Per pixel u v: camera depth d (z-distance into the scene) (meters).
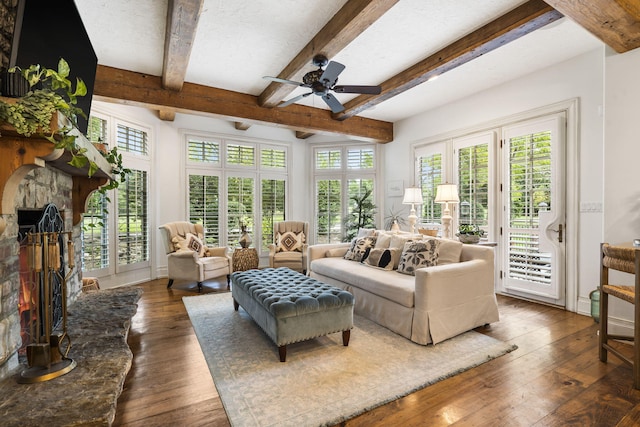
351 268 3.64
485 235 4.39
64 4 1.99
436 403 1.84
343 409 1.77
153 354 2.46
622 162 2.67
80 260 2.94
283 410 1.76
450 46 3.15
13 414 1.26
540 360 2.36
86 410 1.30
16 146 1.41
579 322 3.16
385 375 2.14
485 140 4.36
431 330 2.61
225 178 5.94
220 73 3.78
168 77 3.49
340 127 5.32
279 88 3.80
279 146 6.54
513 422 1.67
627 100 2.65
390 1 2.25
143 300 3.94
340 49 2.88
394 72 3.79
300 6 2.54
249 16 2.67
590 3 2.04
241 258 5.05
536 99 3.79
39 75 1.46
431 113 5.22
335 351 2.51
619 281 2.79
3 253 1.53
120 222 4.56
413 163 5.58
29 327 1.87
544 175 3.71
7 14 1.62
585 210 3.37
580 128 3.41
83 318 2.30
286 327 2.32
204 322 3.15
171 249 4.58
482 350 2.51
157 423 1.66
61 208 2.45
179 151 5.48
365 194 6.24
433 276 2.65
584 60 3.37
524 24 2.56
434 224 5.18
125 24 2.75
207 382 2.06
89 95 2.43
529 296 3.91
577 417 1.71
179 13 2.30
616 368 2.23
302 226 5.75
